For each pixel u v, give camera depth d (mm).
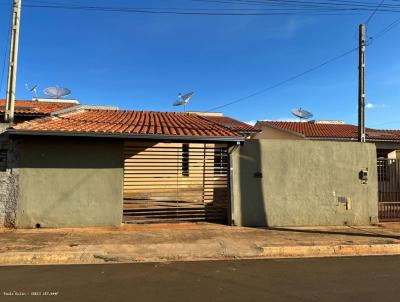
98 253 7625
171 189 11844
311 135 19234
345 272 6766
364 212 11797
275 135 22766
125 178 11539
